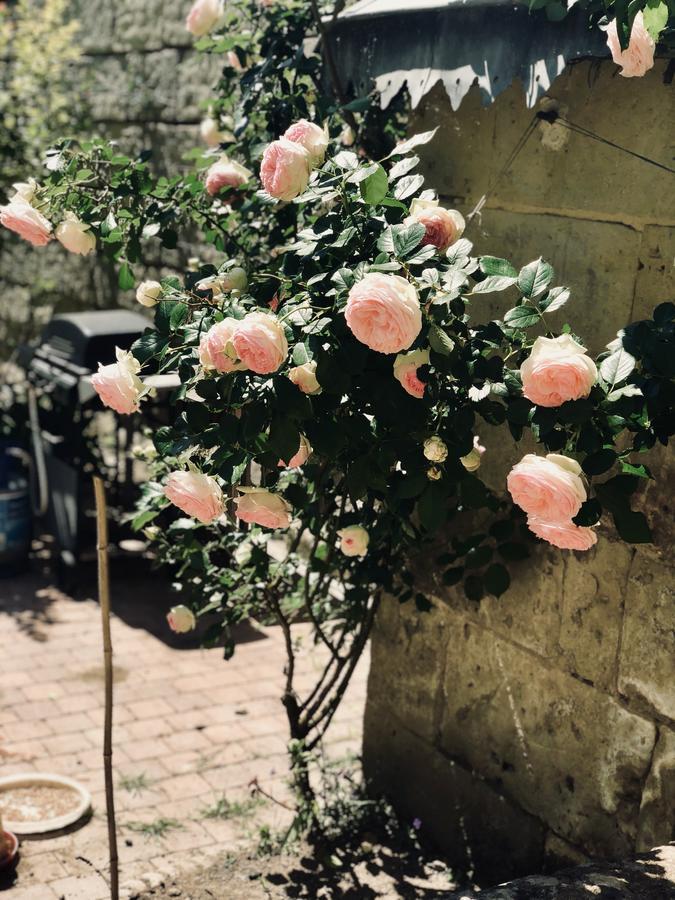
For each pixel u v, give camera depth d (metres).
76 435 3.78
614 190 1.88
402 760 2.56
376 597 2.42
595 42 1.70
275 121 2.34
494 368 1.65
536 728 2.18
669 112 1.78
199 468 1.74
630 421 1.58
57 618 3.74
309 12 2.34
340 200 1.78
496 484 2.20
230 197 2.28
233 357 1.54
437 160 2.25
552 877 1.68
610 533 1.98
